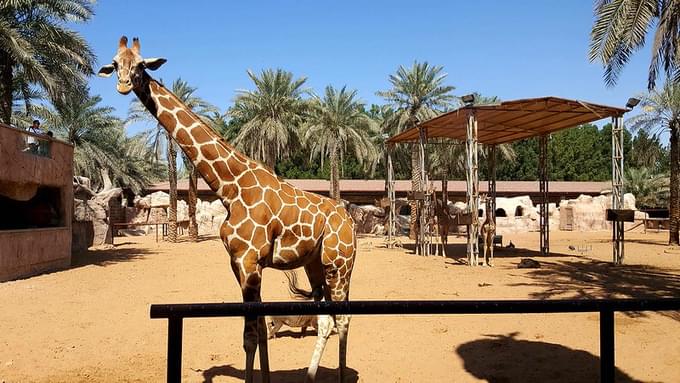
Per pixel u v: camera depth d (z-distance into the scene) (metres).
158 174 52.44
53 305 10.99
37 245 15.94
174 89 32.41
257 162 5.82
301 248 5.73
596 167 63.97
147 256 22.38
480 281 14.27
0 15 17.55
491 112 18.41
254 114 34.22
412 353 7.57
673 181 27.78
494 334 8.52
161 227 41.03
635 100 17.69
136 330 8.92
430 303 2.64
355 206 39.94
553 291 12.36
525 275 15.41
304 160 58.50
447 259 20.61
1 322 9.35
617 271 16.20
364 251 24.48
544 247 22.88
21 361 7.12
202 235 37.78
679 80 14.21
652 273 15.70
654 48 13.94
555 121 20.00
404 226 40.44
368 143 36.78
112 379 6.44
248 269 5.39
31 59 16.75
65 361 7.17
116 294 12.50
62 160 17.64
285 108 34.09
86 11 18.94
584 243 29.22
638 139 32.50
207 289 13.37
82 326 9.19
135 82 5.39
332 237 5.94
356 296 12.06
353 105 35.97
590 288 12.70
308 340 8.39
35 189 16.19
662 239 32.59
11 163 14.33
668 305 2.83
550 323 9.15
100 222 27.73
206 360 7.30
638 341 8.01
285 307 2.63
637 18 13.22
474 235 18.19
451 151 39.06
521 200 44.16
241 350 7.80
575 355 7.36
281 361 7.27
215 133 5.68
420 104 35.16
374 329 8.91
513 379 6.46
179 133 5.59
